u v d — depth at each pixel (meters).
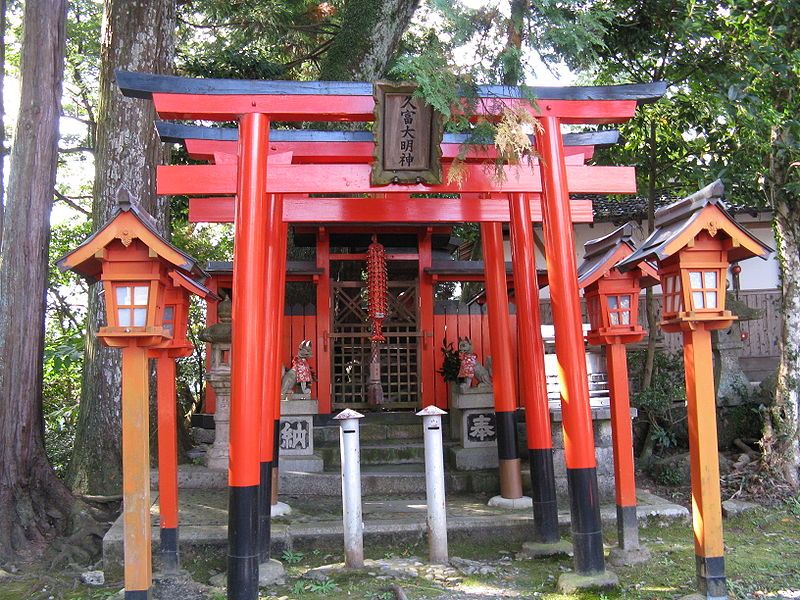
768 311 12.59
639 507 6.57
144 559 4.20
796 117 8.24
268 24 11.80
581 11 5.11
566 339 5.04
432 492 5.53
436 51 4.72
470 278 9.44
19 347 6.61
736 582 5.00
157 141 8.20
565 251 5.14
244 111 4.93
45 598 5.21
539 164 5.33
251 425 4.53
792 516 6.98
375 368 9.21
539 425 6.00
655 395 8.87
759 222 12.67
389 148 5.04
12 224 6.73
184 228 14.20
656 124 9.45
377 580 5.13
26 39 6.86
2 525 6.28
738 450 8.84
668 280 4.82
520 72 4.89
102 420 7.65
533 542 5.89
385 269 9.21
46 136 6.86
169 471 5.36
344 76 9.70
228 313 7.79
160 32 8.20
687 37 8.49
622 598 4.66
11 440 6.49
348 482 5.44
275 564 5.35
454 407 8.41
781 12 8.04
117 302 4.23
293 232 9.52
